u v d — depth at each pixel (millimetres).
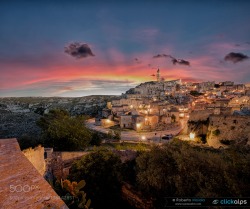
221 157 16219
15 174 3555
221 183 12789
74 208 4730
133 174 21844
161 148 19062
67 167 24734
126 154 25547
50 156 24219
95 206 19062
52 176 23062
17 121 50312
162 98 126625
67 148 35312
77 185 4863
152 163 17641
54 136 34906
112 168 20812
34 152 18062
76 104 169750
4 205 2600
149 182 16969
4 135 40312
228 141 43719
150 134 63906
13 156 4512
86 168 20281
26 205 2623
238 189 11727
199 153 16281
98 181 19938
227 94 117625
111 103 109500
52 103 182750
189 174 14805
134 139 56406
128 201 18953
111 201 19750
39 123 46781
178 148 18031
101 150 22688
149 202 16906
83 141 36844
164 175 16406
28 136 39469
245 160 13484
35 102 184500
